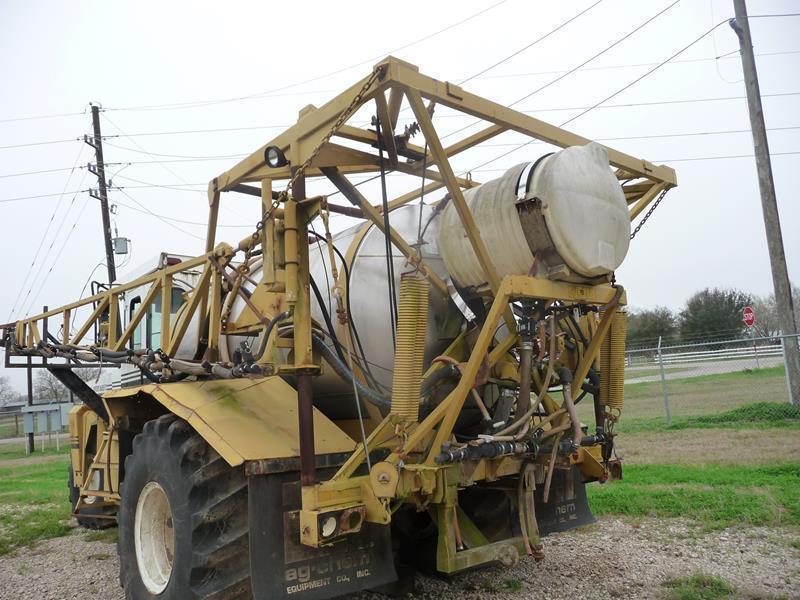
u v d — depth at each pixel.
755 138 12.75
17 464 17.44
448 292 3.77
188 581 3.39
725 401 13.44
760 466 7.30
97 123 24.16
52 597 4.72
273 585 3.13
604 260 3.30
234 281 4.48
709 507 5.78
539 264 3.24
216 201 4.38
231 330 4.48
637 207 4.50
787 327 11.68
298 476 3.37
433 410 3.57
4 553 6.14
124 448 4.88
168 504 3.97
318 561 3.26
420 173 4.13
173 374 4.78
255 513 3.20
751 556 4.55
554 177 3.20
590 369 4.21
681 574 4.26
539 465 3.80
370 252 4.04
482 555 3.41
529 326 3.44
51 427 26.28
